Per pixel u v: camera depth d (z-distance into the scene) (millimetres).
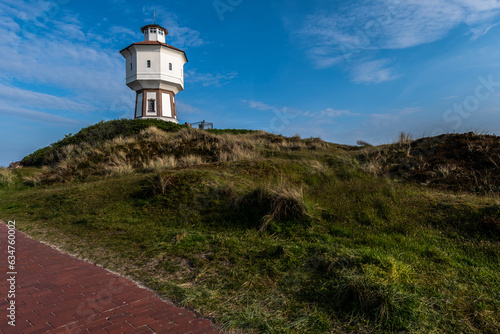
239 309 3367
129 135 20859
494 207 5625
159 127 23062
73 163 15852
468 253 4574
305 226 5887
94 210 8078
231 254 4922
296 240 5359
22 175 15977
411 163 10039
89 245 5773
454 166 9016
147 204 8062
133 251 5371
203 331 2979
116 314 3289
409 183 8602
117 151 15922
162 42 36031
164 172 9430
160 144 16375
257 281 4012
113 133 21469
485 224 5184
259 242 5371
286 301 3484
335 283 3678
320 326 3004
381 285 3301
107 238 6133
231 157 13281
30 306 3461
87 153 17047
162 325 3072
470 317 3031
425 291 3473
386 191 7492
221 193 7910
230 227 6320
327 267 4094
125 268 4676
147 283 4113
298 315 3201
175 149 15547
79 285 4051
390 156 11039
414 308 3086
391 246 4852
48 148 21797
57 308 3418
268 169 10508
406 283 3590
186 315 3285
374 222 5883
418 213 6105
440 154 10172
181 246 5395
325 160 11977
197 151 14969
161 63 33125
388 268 3787
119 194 9125
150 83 33625
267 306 3420
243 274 4215
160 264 4766
